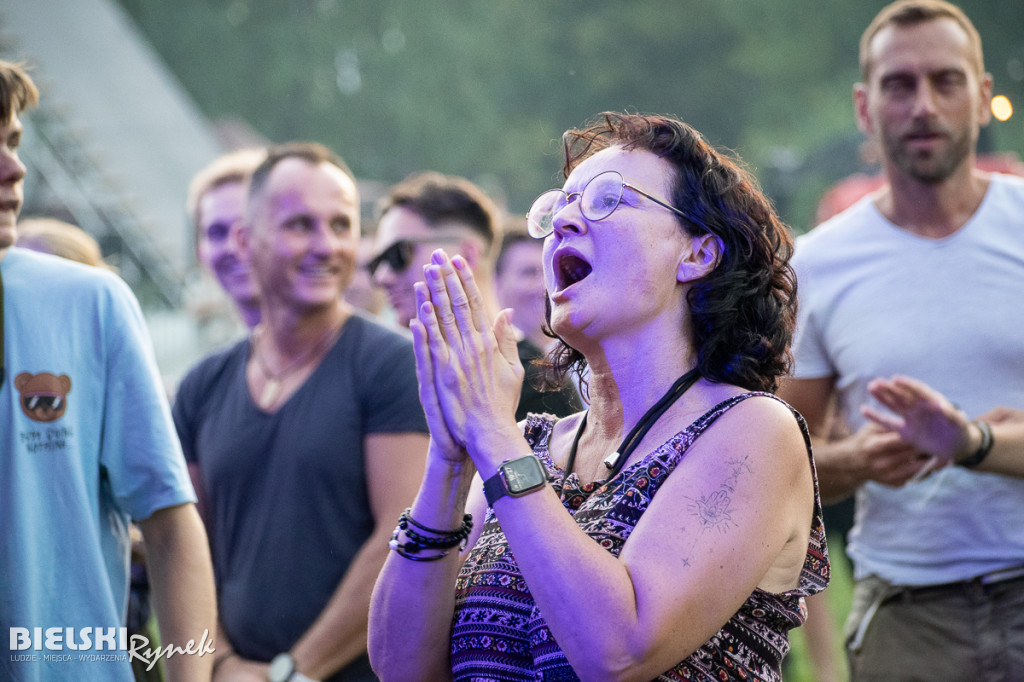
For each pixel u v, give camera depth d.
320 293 4.83
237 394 4.94
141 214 22.05
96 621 3.44
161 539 3.68
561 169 3.20
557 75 62.97
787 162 35.50
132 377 3.63
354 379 4.73
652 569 2.48
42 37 24.09
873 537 4.91
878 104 4.94
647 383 2.82
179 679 3.60
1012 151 50.12
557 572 2.48
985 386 4.72
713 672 2.62
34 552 3.36
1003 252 4.78
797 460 2.68
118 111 24.36
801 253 5.17
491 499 2.60
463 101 61.88
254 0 62.34
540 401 5.00
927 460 4.58
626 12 61.41
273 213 4.88
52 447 3.44
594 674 2.43
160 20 58.44
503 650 2.75
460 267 2.75
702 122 62.12
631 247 2.76
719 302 2.76
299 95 61.41
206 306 19.38
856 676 4.91
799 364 5.11
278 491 4.64
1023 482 4.57
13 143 3.53
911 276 4.88
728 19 59.56
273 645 4.52
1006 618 4.52
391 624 2.90
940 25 4.86
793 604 2.76
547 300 3.20
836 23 57.28
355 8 63.28
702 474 2.61
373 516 4.62
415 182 6.28
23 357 3.44
